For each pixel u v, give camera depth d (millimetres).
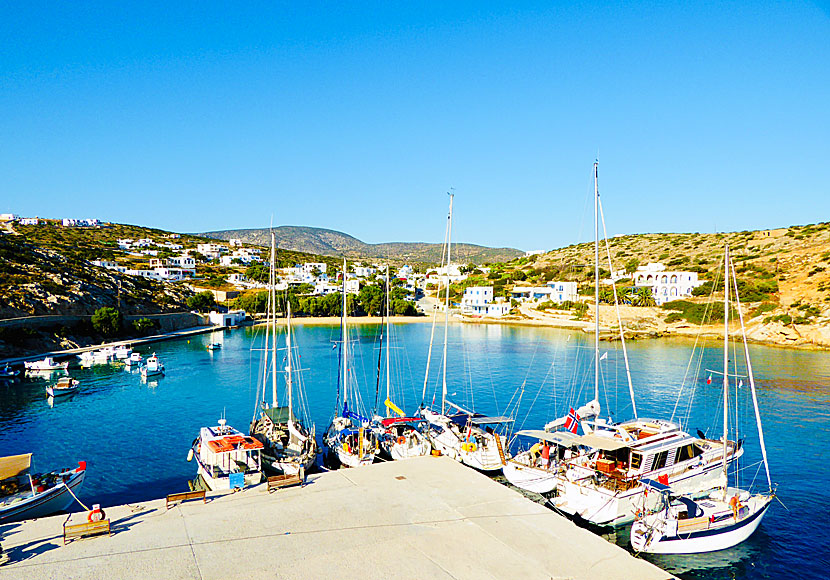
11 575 19609
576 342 115375
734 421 52031
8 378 78188
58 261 138250
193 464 40312
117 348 101312
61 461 41438
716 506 29359
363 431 39781
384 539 23047
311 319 162250
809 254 149375
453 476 31500
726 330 31984
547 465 34312
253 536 23203
